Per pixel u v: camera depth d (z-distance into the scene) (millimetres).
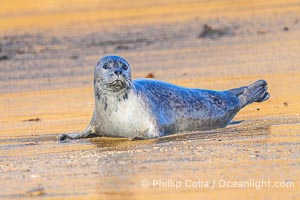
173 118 39094
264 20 85688
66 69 64688
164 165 30188
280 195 25344
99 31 89375
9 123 44406
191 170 29094
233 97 41656
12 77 62875
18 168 31828
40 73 63656
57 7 123875
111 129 37844
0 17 114562
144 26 90562
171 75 56781
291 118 39625
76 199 26234
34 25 100562
